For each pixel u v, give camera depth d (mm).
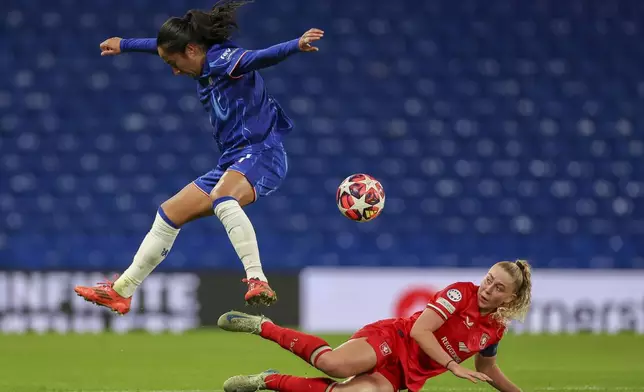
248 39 69812
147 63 68000
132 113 66312
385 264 62812
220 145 22797
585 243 64750
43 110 65938
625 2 73188
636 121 69938
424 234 64125
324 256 62531
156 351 41562
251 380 22406
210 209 22688
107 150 64938
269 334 21859
